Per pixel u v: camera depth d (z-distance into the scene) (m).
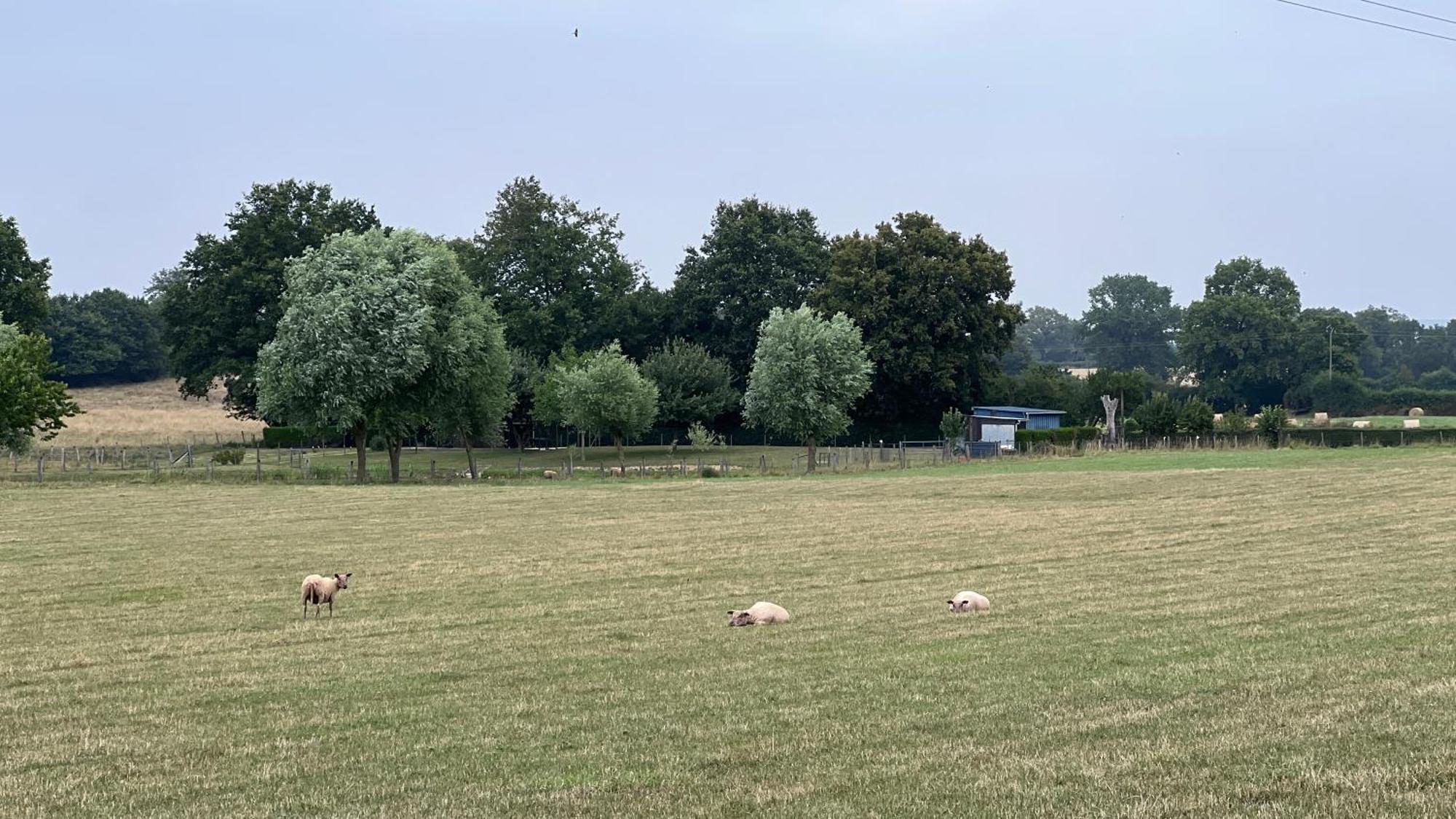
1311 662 16.00
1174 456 73.12
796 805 10.66
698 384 99.75
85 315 168.62
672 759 12.34
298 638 21.08
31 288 94.88
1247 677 15.20
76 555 33.44
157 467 68.50
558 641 19.89
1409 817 9.72
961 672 16.19
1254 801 10.29
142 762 12.98
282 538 37.22
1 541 36.69
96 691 16.98
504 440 110.25
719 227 116.56
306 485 62.22
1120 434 89.38
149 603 25.42
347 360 64.06
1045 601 22.84
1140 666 16.23
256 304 102.19
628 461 90.31
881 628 20.09
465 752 12.96
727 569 28.95
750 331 113.88
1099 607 21.75
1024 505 44.50
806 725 13.59
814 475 68.38
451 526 40.31
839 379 78.12
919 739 12.82
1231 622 19.64
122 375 174.50
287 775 12.27
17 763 13.06
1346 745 11.87
